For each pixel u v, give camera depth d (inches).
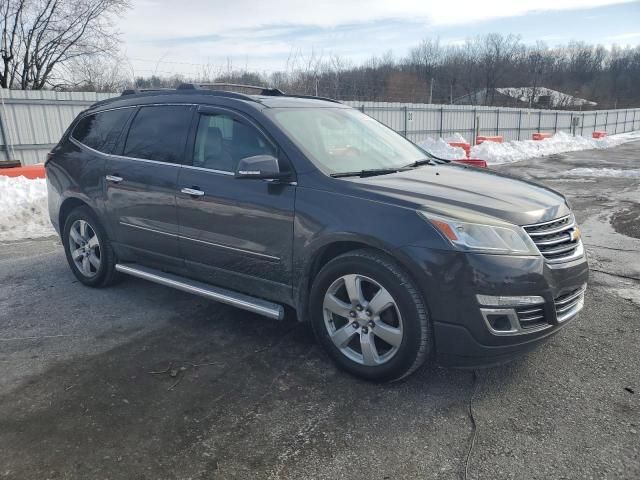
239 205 149.4
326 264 135.3
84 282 207.8
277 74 753.0
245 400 125.7
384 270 124.4
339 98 902.4
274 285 148.5
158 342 157.6
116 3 1018.7
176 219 166.7
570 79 3496.6
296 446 108.4
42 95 606.2
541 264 121.3
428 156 184.7
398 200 126.6
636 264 235.1
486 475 98.9
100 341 158.4
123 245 188.7
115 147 189.3
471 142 1244.5
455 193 133.0
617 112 2068.2
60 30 995.3
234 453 106.3
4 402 124.9
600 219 344.2
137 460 104.2
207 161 161.0
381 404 123.5
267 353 150.3
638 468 99.7
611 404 121.6
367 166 153.6
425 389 129.9
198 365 143.3
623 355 145.8
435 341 122.2
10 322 173.0
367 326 130.3
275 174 137.3
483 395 126.7
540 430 112.3
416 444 108.5
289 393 128.7
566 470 99.7
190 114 169.5
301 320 146.3
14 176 419.8
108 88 1027.3
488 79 2861.7
